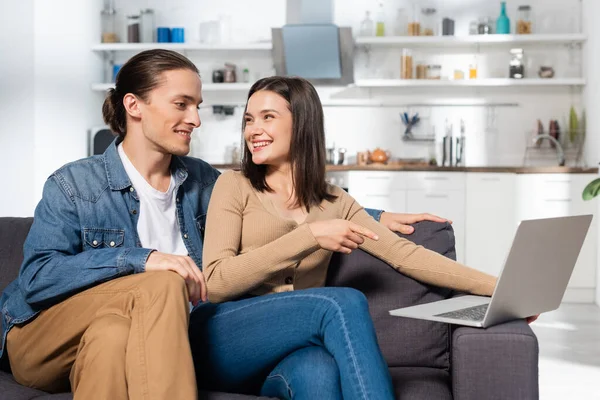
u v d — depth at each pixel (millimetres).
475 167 6285
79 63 6477
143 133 2205
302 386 1806
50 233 2080
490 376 1812
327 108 7027
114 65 7059
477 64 6918
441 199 6340
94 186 2166
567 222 1949
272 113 2184
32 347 1997
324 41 6699
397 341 2254
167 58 2188
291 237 1997
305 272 2178
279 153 2197
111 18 6992
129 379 1723
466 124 6922
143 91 2170
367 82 6715
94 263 1954
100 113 6984
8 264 2354
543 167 6160
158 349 1733
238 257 2020
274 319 1922
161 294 1791
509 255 1772
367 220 2293
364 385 1761
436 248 2371
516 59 6664
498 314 1855
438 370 2250
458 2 6887
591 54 6344
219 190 2203
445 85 6754
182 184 2309
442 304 2037
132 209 2205
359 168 6402
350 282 2301
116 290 1861
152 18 7020
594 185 4848
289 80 2230
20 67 5715
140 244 2205
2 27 5699
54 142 6012
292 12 7059
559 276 2029
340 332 1812
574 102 6801
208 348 2002
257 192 2230
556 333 4941
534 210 6191
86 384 1721
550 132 6723
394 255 2232
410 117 6980
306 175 2229
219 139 7121
